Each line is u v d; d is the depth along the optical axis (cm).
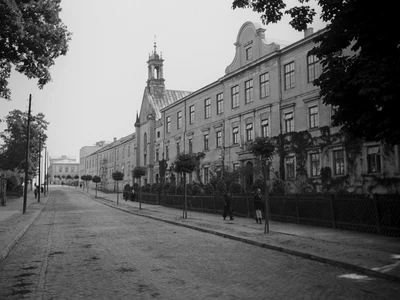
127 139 7556
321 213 1727
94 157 10875
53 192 8281
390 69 829
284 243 1270
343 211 1598
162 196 3950
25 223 2069
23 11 1280
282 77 2948
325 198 1700
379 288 730
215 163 3806
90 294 712
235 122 3522
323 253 1061
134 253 1160
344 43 1005
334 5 976
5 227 1847
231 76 3569
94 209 3616
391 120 859
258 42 3234
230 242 1404
